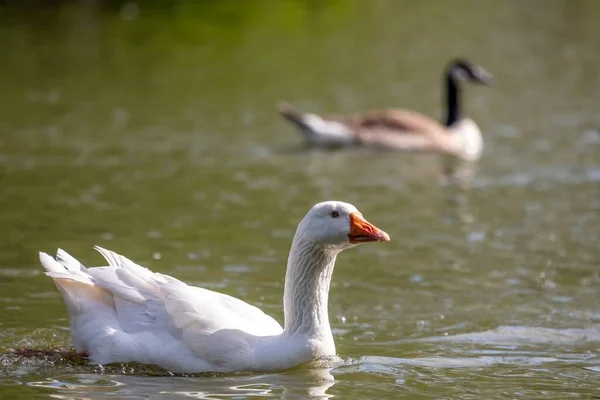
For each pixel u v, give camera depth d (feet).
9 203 54.75
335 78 101.04
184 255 45.57
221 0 139.23
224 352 30.68
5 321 36.14
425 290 41.81
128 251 45.93
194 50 111.34
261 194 59.26
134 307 31.48
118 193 57.98
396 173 67.62
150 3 135.23
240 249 46.85
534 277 43.55
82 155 68.18
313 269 31.55
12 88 91.71
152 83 95.50
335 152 75.00
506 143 76.59
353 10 139.64
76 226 50.21
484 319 38.06
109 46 111.65
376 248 48.44
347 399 29.07
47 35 116.26
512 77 102.37
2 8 130.31
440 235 50.88
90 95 89.45
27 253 45.01
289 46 115.75
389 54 113.09
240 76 100.27
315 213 31.45
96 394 28.73
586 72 103.60
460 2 149.38
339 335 36.06
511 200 58.80
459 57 111.75
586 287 42.11
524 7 145.59
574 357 33.81
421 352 34.14
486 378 31.42
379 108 89.86
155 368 30.81
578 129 79.82
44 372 30.68
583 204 57.31
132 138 74.33
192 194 58.49
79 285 32.14
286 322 31.86
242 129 79.77
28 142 71.92
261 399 28.63
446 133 77.71
